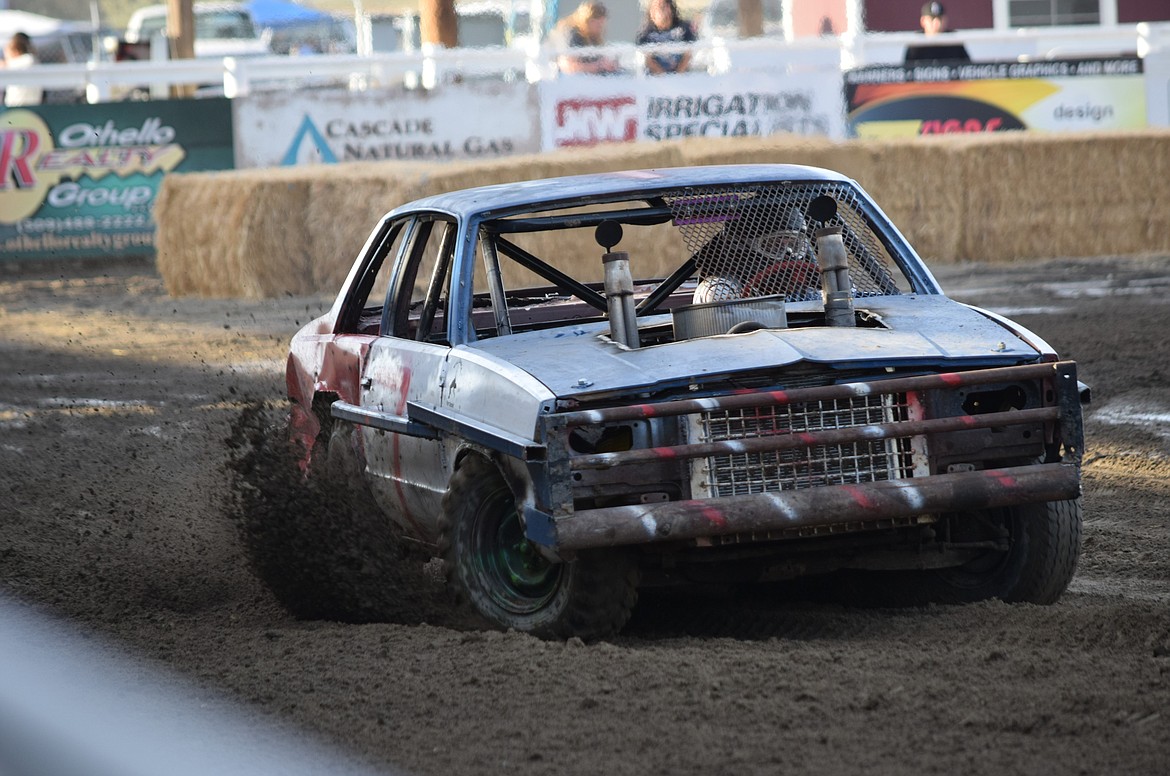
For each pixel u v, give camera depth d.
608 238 16.17
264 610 17.52
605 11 67.06
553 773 10.93
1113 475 23.38
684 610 16.33
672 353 14.89
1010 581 15.62
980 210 56.75
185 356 40.69
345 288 20.69
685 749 11.27
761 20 76.88
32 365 39.88
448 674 13.45
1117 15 82.69
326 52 99.25
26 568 19.36
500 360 15.25
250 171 58.44
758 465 14.26
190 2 77.69
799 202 17.80
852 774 10.66
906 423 14.34
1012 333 15.62
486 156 62.25
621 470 13.96
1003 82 62.31
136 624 16.53
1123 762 10.69
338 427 19.03
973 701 12.09
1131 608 14.42
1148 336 36.25
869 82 61.91
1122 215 57.00
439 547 15.19
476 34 90.88
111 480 25.80
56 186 63.97
